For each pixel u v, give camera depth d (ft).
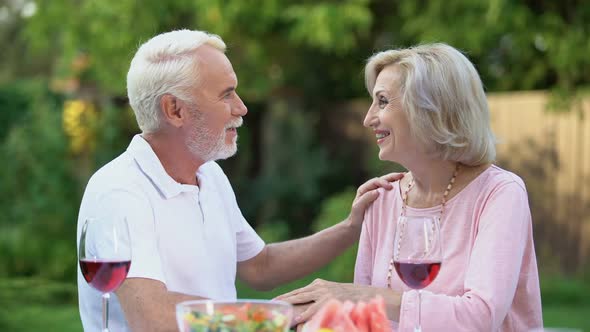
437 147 8.57
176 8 29.01
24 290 21.31
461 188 8.73
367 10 27.30
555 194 27.55
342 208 28.14
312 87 34.81
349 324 6.31
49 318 20.90
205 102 8.63
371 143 33.71
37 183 26.07
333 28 27.12
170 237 8.63
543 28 25.02
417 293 7.70
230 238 9.30
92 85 34.60
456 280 8.39
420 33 27.27
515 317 8.54
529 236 8.54
